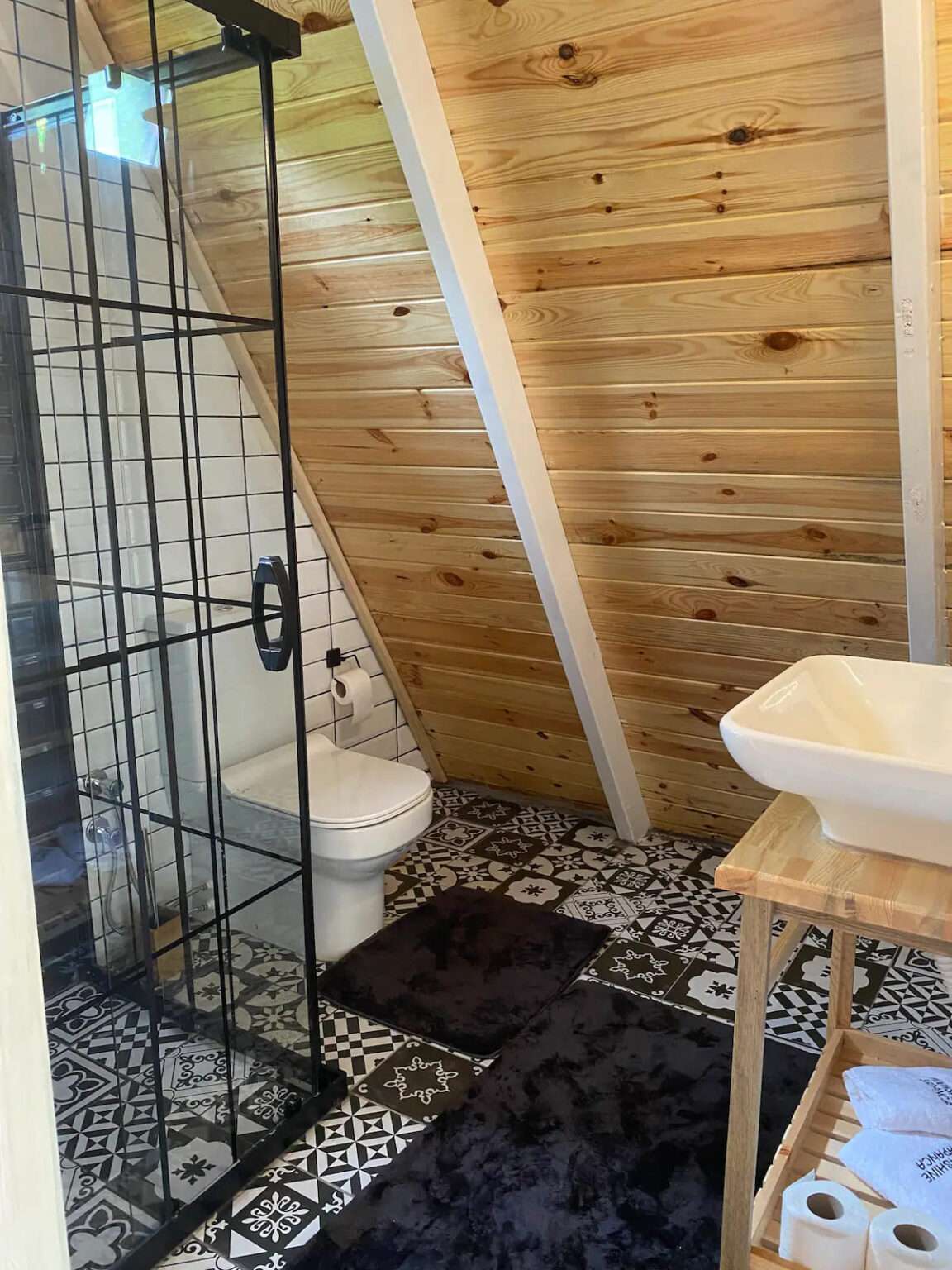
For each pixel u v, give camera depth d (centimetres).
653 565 240
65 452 137
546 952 249
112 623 145
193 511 158
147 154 144
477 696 321
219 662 165
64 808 141
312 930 191
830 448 190
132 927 153
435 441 241
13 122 127
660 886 284
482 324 197
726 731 121
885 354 169
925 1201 124
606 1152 179
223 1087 174
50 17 131
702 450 205
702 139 154
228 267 158
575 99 158
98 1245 151
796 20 134
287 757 180
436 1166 177
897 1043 162
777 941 137
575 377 205
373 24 156
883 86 136
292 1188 174
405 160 173
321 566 302
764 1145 179
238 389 163
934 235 149
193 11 144
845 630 229
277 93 181
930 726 140
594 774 320
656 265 176
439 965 244
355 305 216
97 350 139
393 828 236
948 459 177
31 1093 49
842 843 124
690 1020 219
